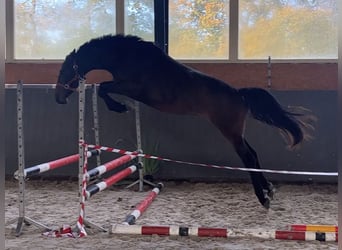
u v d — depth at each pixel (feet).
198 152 21.34
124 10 23.03
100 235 12.61
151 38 23.03
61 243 11.82
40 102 22.02
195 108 16.39
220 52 22.66
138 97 16.85
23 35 23.56
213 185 20.71
